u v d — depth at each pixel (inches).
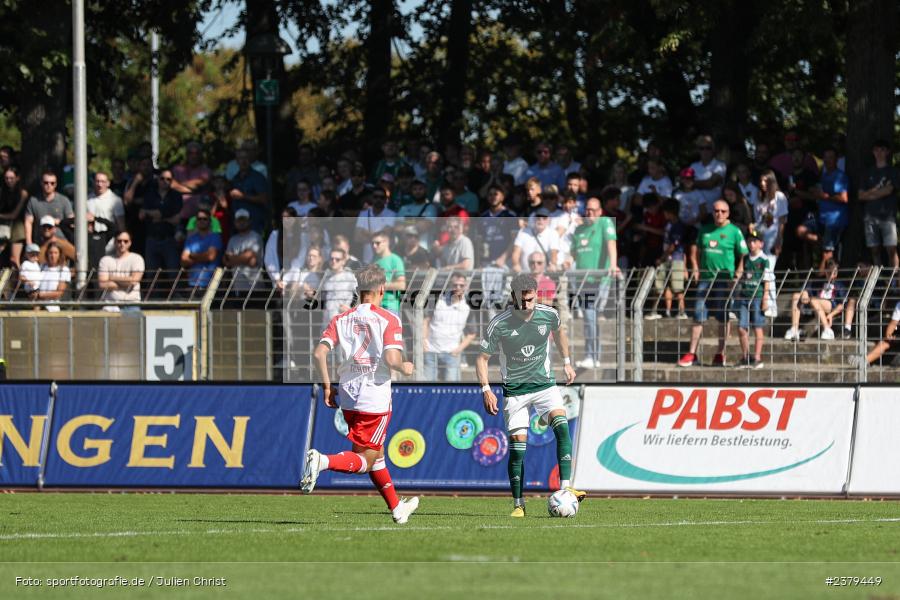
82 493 1920.5
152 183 2701.8
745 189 2529.5
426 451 1893.5
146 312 2129.7
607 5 2947.8
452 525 1358.3
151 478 1936.5
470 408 1893.5
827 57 3922.2
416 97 3846.0
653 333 2078.0
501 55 4010.8
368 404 1314.0
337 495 1877.5
